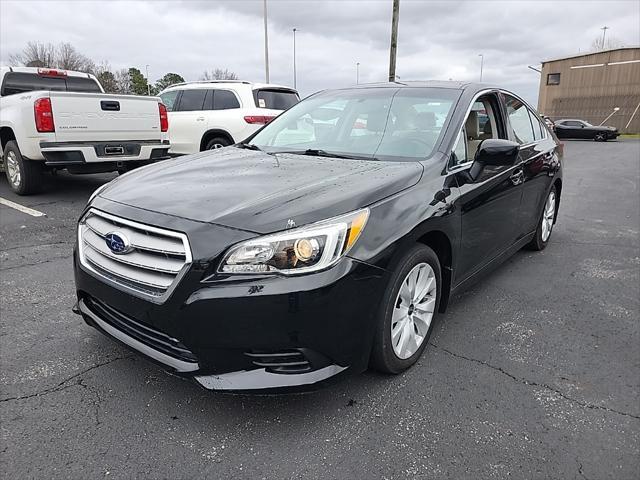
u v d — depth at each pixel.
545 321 3.57
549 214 5.27
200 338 2.17
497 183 3.53
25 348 2.99
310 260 2.17
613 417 2.50
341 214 2.32
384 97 3.75
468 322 3.52
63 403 2.48
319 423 2.38
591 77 42.69
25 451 2.15
